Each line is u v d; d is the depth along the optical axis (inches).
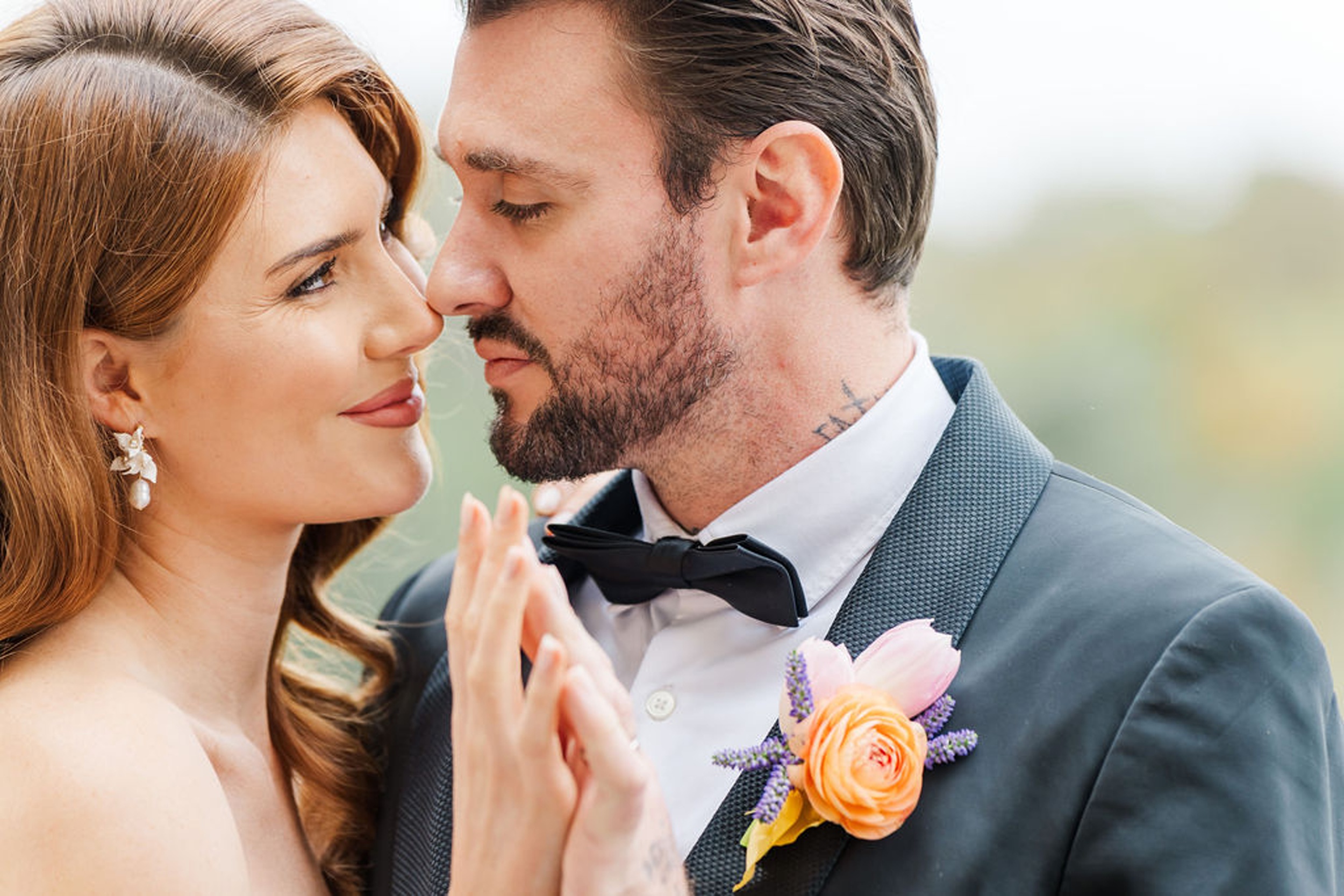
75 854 53.9
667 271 63.4
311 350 62.0
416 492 67.4
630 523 76.5
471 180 64.6
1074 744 54.6
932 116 69.2
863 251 66.2
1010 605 59.6
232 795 65.0
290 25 62.8
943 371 73.1
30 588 60.4
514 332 65.3
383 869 71.1
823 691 55.5
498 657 48.5
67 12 62.6
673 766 63.6
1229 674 54.0
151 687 62.1
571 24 62.4
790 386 65.6
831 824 55.9
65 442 60.8
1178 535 61.3
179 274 60.0
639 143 62.6
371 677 81.1
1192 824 51.9
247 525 65.6
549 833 49.1
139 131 59.3
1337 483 129.6
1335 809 54.9
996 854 54.1
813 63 63.9
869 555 65.7
